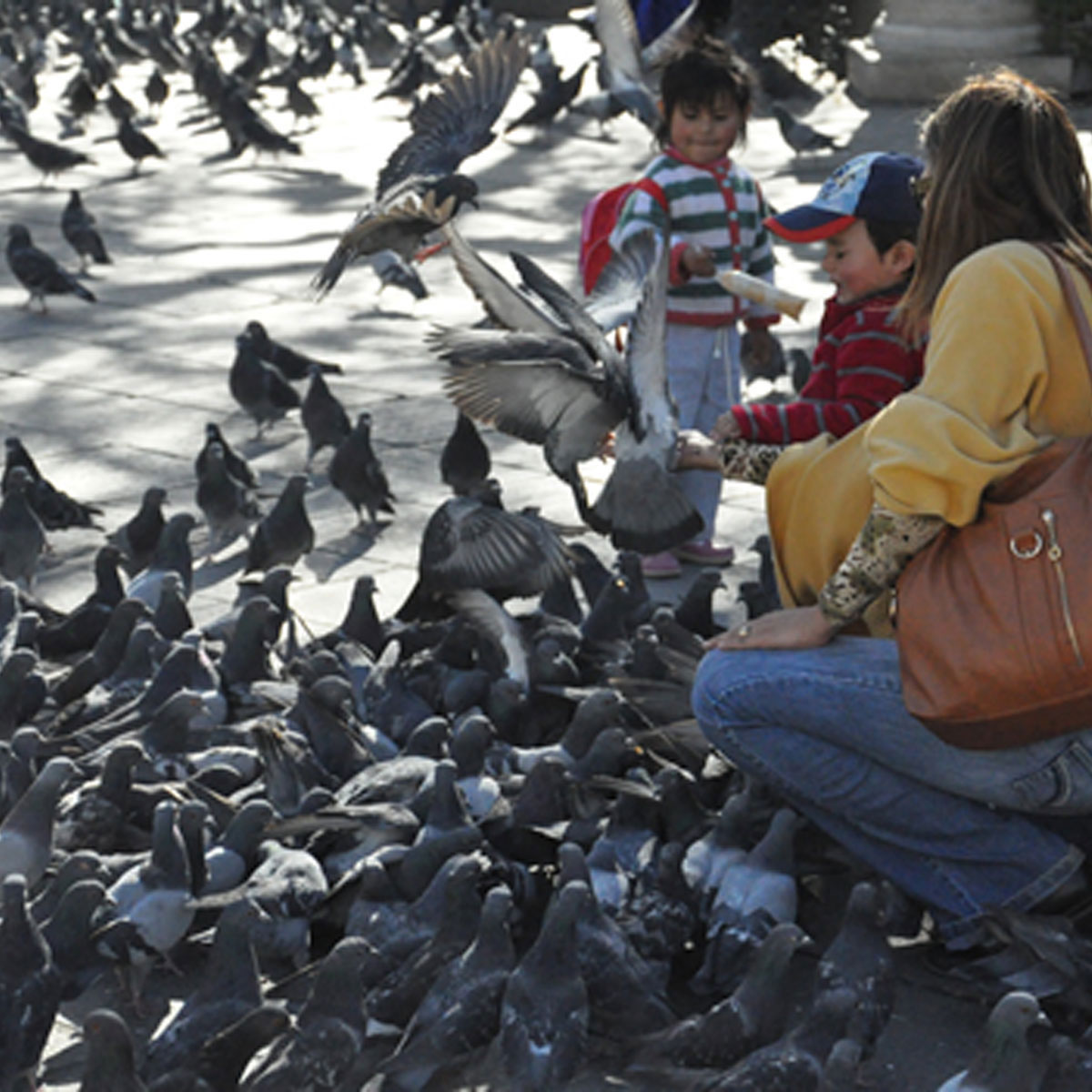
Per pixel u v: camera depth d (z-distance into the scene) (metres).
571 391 7.40
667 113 11.09
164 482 13.16
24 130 26.09
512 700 8.57
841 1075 5.70
